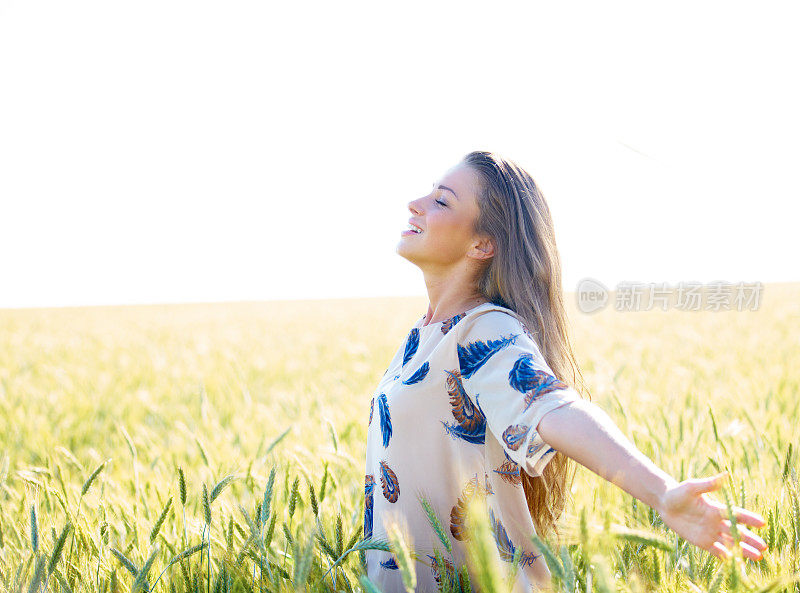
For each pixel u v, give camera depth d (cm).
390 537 126
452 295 179
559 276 182
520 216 174
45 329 2445
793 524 176
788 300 2438
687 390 454
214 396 660
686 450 290
